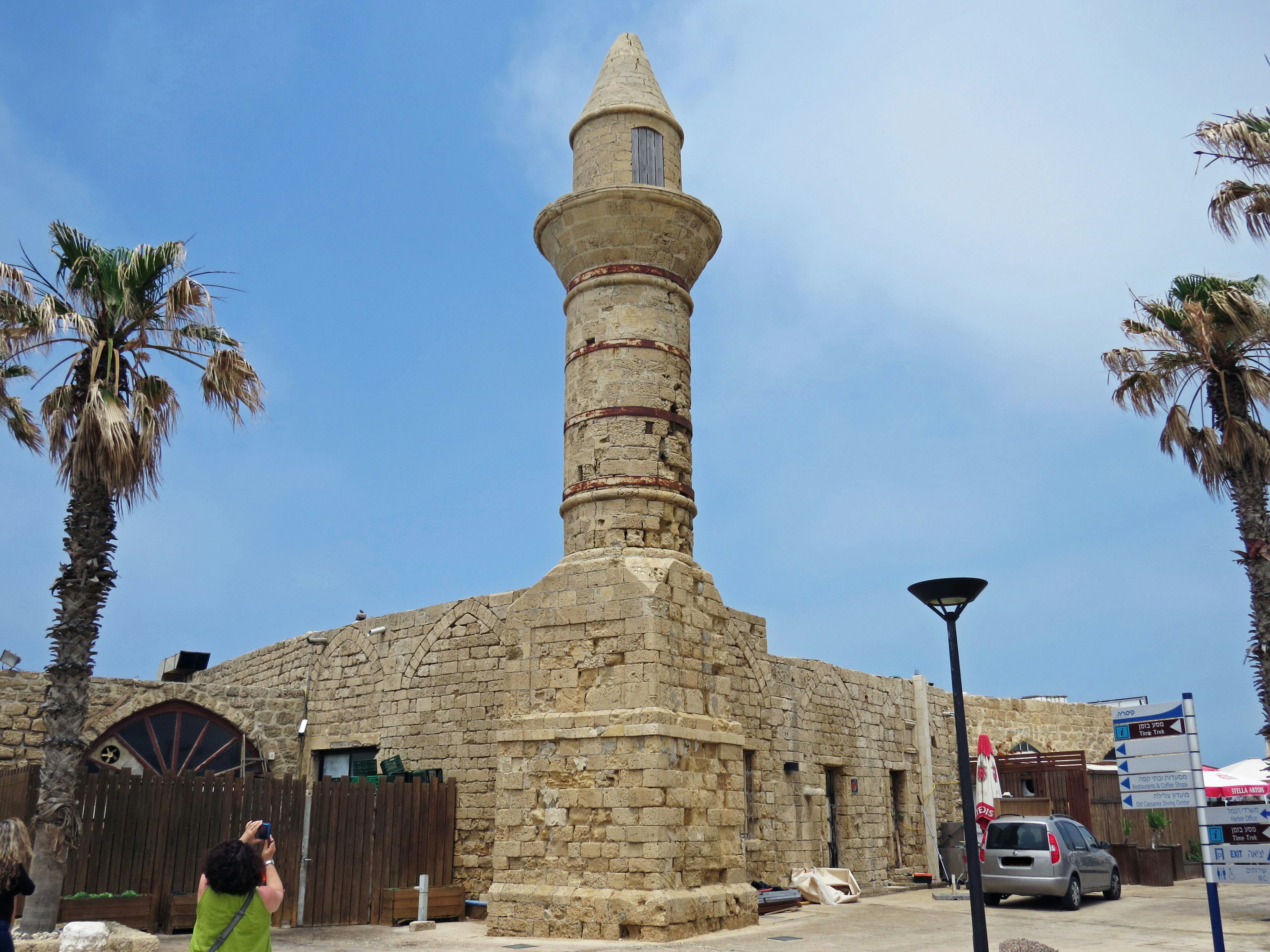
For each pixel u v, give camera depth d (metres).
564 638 16.73
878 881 25.05
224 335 15.92
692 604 17.14
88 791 15.39
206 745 23.36
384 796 18.47
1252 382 17.47
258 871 6.29
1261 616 16.75
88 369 14.56
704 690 17.03
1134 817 28.61
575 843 15.60
